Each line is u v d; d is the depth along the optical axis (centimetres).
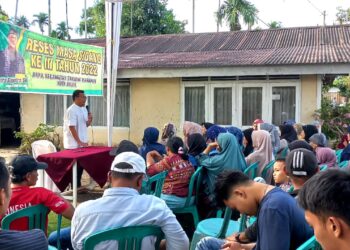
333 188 101
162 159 453
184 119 1099
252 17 2673
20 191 286
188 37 1409
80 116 633
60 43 696
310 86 986
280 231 204
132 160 250
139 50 1306
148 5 2450
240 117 1051
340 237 99
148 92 1128
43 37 655
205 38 1371
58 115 1216
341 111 954
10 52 586
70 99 1194
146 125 1133
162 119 1119
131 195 246
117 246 234
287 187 328
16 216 274
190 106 1095
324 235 102
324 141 524
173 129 689
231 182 224
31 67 632
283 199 210
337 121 953
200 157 475
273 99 1020
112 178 251
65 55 713
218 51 1188
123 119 1161
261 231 211
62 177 534
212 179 428
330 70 886
